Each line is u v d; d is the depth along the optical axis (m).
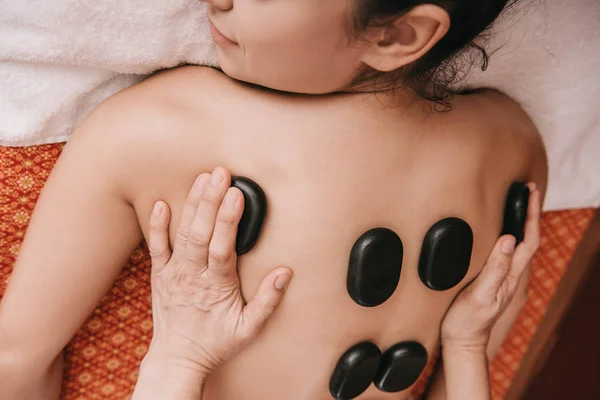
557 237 0.88
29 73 0.53
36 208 0.52
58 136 0.57
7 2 0.49
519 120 0.64
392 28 0.43
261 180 0.50
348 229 0.51
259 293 0.50
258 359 0.55
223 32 0.46
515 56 0.63
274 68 0.46
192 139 0.49
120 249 0.54
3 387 0.55
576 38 0.65
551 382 1.22
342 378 0.55
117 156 0.49
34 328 0.53
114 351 0.71
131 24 0.51
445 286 0.56
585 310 1.18
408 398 0.84
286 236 0.50
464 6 0.44
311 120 0.51
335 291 0.52
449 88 0.61
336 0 0.41
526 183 0.61
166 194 0.51
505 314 0.72
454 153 0.54
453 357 0.63
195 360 0.53
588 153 0.77
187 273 0.51
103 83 0.57
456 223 0.53
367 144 0.51
